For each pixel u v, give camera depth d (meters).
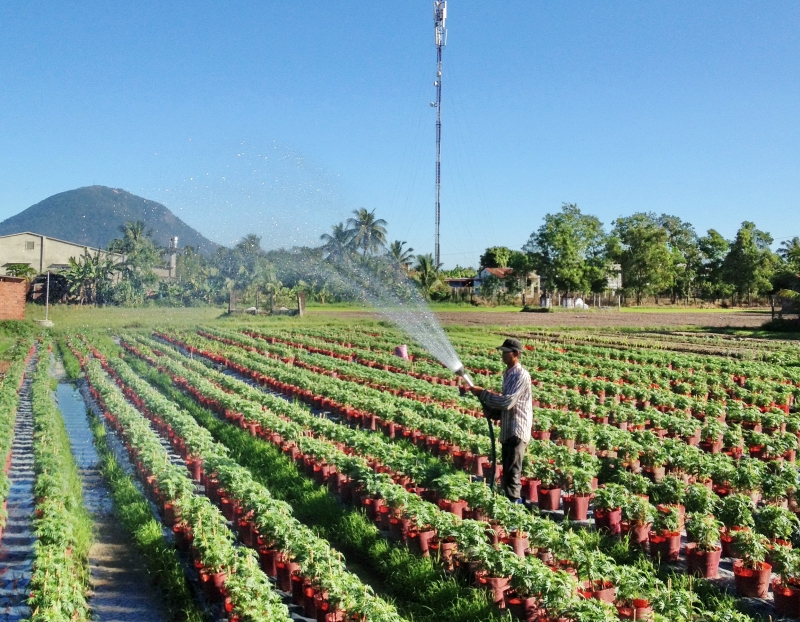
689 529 11.44
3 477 15.04
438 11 69.06
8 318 59.53
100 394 26.83
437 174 75.06
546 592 9.11
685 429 19.70
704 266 146.12
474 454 16.86
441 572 11.10
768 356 40.44
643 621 9.24
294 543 10.80
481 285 125.62
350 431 17.83
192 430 18.62
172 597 10.97
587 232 119.88
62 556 10.87
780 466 14.64
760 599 10.54
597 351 42.59
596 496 12.85
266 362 38.03
